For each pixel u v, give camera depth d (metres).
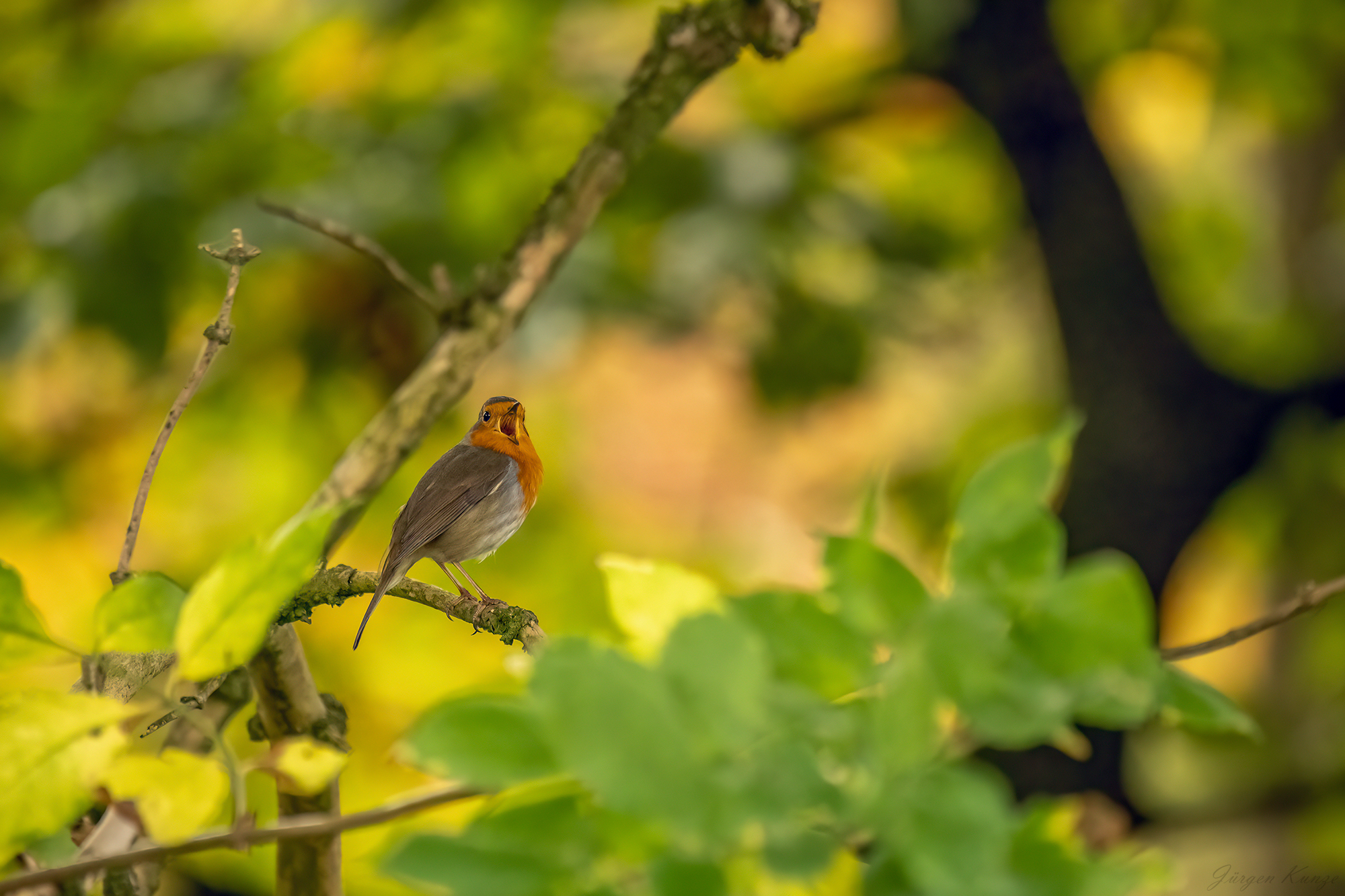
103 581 12.66
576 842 1.64
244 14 12.39
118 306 10.69
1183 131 16.02
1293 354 13.72
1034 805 1.71
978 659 1.61
